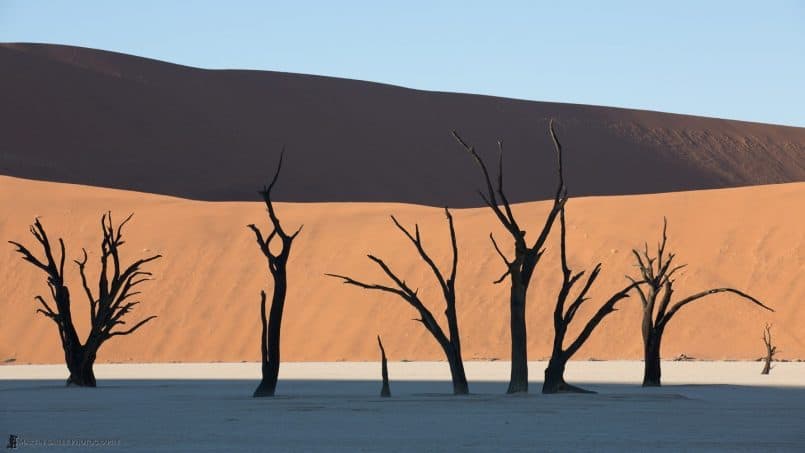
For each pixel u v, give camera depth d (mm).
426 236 108438
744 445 23734
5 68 173375
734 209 106938
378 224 111438
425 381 60094
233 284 105312
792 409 35281
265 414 33438
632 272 99875
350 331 98812
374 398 41688
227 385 56531
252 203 119062
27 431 27625
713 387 50969
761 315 94688
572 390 44062
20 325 102750
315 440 25000
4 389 52625
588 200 112562
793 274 97875
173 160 167375
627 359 92250
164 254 109188
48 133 165250
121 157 165250
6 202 117438
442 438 25438
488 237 106938
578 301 44500
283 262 43844
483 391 49156
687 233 104500
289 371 75250
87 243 111438
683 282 98500
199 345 100250
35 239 111750
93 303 56000
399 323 98750
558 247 104438
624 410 34812
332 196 168125
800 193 108250
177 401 40844
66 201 118250
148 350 100000
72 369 55188
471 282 102000
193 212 115750
